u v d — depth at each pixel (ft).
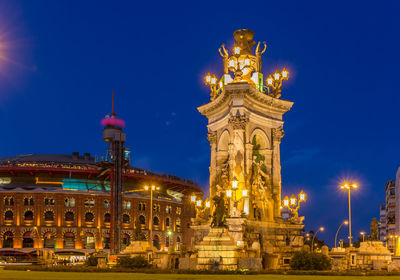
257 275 88.79
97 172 422.82
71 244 404.36
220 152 157.38
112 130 278.87
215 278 76.54
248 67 151.23
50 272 100.94
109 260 154.10
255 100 151.12
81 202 410.31
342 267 128.98
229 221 130.11
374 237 156.46
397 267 119.03
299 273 94.73
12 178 424.05
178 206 460.96
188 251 130.11
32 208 403.34
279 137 157.69
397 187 390.83
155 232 428.97
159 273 96.07
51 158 460.14
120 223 233.35
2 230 397.39
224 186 144.87
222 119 156.87
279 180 155.33
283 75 159.94
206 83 164.66
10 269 115.24
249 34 159.22
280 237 146.41
